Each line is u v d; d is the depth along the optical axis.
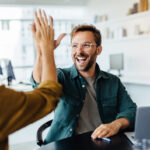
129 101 1.58
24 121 0.63
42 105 0.66
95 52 1.49
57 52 7.10
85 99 1.50
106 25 5.41
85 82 1.53
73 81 1.52
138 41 4.56
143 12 4.08
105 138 1.13
